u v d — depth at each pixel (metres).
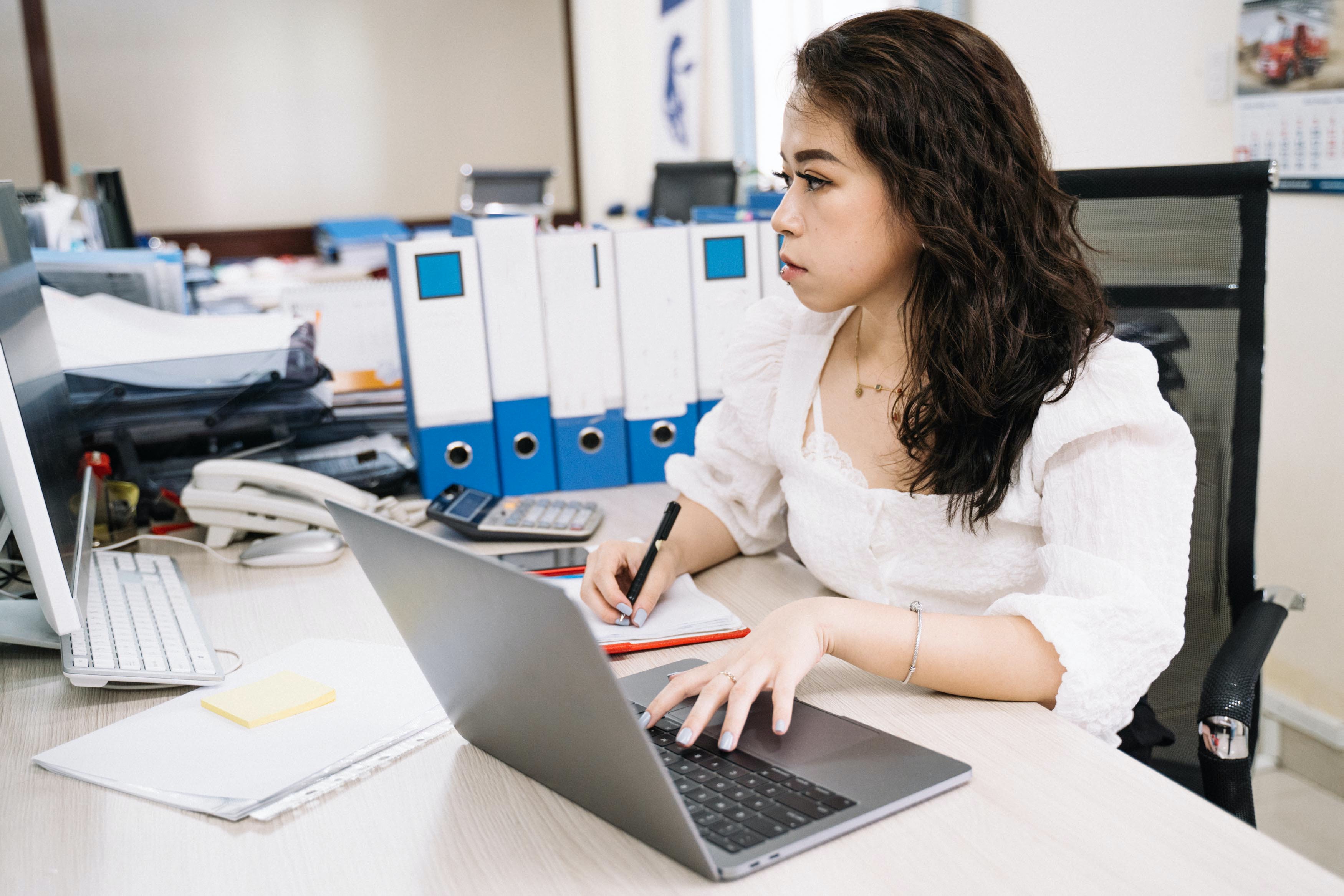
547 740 0.70
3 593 1.13
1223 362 1.23
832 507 1.07
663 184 3.95
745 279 1.56
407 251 1.45
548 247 1.50
